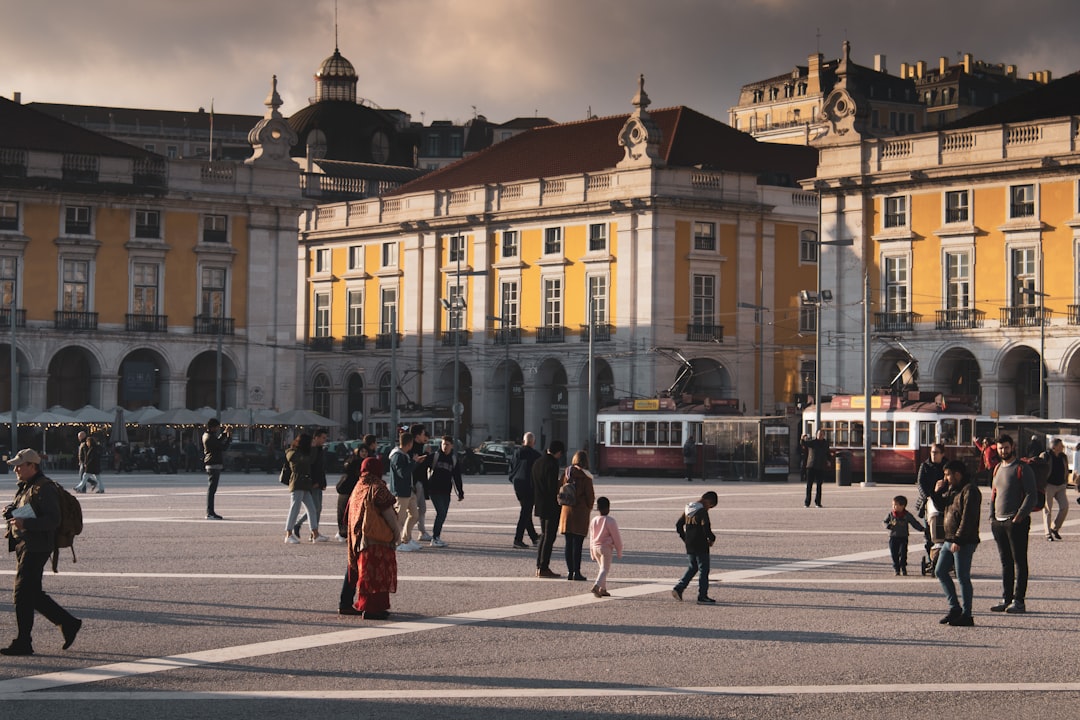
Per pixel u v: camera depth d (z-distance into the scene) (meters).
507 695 12.20
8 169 61.56
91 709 11.54
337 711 11.54
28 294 62.19
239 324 66.06
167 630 15.23
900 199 61.41
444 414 72.69
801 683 12.80
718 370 70.38
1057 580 20.44
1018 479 17.30
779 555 23.33
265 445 62.25
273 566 20.89
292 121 98.06
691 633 15.48
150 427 64.06
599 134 75.69
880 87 122.38
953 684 12.81
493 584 19.38
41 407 62.22
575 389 71.19
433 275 76.94
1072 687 12.72
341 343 81.06
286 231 66.75
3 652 13.75
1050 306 57.38
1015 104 62.03
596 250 70.62
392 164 98.38
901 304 61.41
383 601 16.20
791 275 72.00
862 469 54.03
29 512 13.70
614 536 18.27
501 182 75.62
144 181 63.94
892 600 18.27
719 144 73.38
